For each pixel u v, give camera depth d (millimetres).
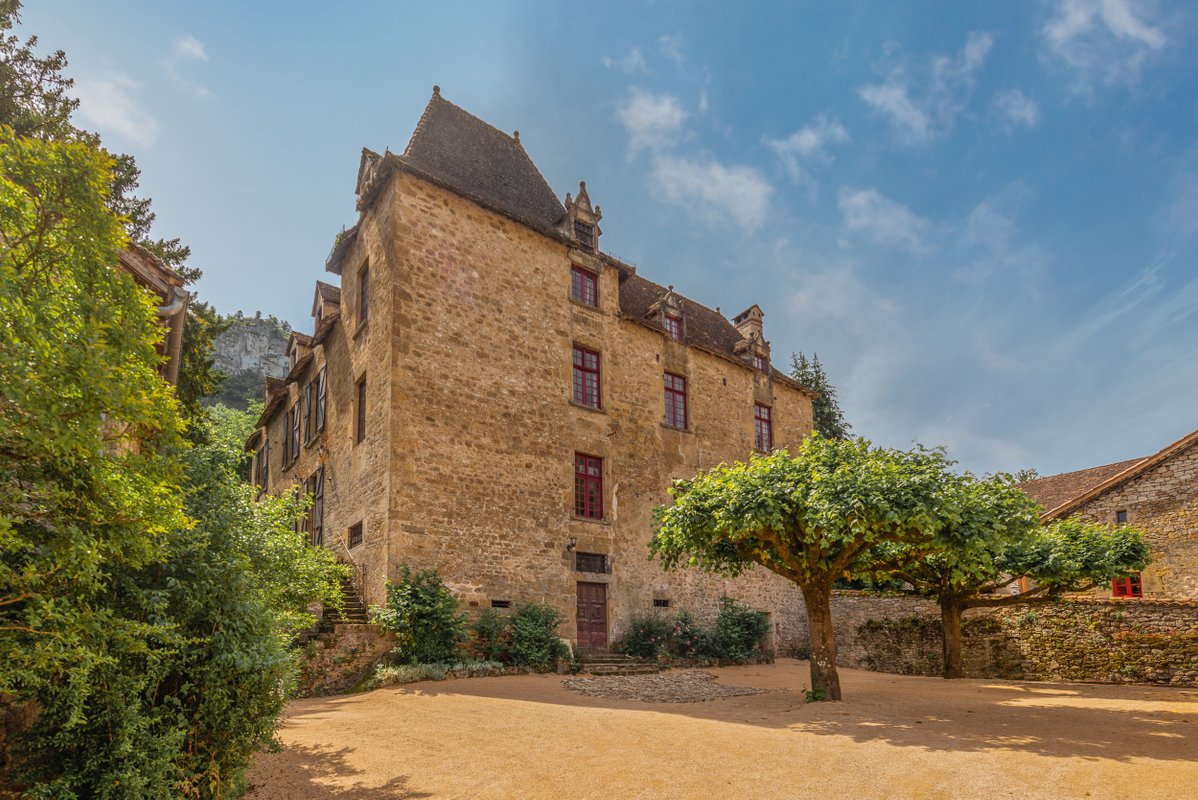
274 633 5340
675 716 8891
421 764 6441
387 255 14742
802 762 6426
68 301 3494
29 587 3439
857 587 20797
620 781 5898
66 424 3164
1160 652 12492
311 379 20297
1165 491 17188
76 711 3568
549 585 15305
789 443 23219
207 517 5070
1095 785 5445
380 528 13539
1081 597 13625
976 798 5266
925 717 8484
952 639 14219
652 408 18969
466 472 14484
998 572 13555
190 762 4527
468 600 13867
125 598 4363
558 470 16188
